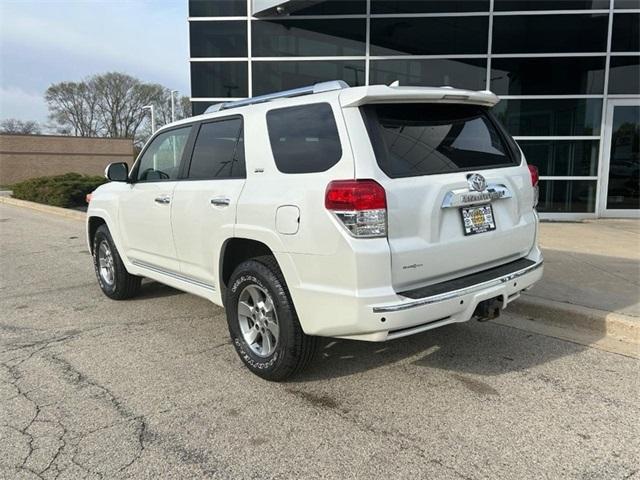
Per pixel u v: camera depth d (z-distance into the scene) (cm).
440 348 427
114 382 373
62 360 414
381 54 1174
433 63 1168
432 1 1146
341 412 327
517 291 365
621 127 1138
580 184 1163
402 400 341
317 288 318
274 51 1198
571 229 980
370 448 288
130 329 488
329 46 1184
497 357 408
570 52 1128
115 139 4312
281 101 360
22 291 636
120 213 533
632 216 1160
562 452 280
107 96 5844
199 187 416
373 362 401
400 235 307
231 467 272
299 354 348
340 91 325
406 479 260
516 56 1142
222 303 410
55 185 1700
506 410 326
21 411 332
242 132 386
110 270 585
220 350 433
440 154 340
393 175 309
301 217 321
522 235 385
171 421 319
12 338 466
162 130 491
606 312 465
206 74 1223
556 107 1148
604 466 268
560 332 461
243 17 1195
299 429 308
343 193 300
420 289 317
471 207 345
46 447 292
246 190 367
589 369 384
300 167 336
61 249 937
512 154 394
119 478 264
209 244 404
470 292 326
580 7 1112
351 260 299
